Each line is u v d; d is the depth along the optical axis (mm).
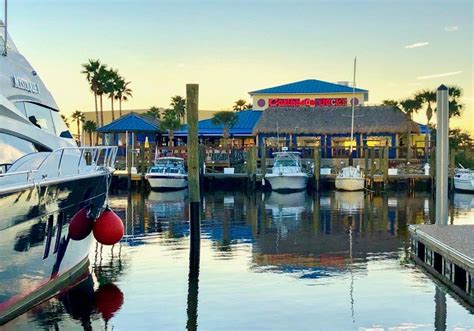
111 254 15641
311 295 11445
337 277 12930
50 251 10570
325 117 52344
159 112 81875
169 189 39469
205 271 13523
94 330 9477
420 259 14773
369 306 10719
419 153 49219
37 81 12727
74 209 11406
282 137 51688
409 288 11969
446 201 15688
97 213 13211
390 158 48531
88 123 60938
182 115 82562
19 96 11750
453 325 9734
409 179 40125
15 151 10703
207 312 10406
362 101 59000
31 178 9891
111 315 10227
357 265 14242
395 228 21375
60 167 11008
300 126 51469
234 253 15875
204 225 22141
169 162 42156
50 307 10484
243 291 11742
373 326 9695
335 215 25688
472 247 12453
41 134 11531
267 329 9539
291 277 12922
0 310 9039
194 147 16266
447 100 15578
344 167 42312
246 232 20172
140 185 42062
